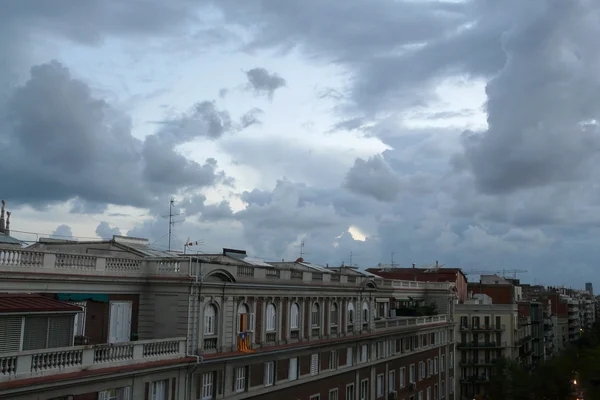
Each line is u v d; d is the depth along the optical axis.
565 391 41.25
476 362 99.81
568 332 184.38
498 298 112.25
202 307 37.56
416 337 73.56
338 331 54.97
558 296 174.38
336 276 55.03
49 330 29.77
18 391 25.83
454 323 86.06
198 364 36.56
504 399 50.84
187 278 36.09
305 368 49.44
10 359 25.86
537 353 128.50
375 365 61.94
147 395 33.50
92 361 30.06
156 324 36.94
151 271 37.75
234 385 40.56
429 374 77.12
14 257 29.84
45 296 31.05
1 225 44.06
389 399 64.25
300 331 48.75
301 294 48.69
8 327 27.58
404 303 78.44
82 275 32.97
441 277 96.56
